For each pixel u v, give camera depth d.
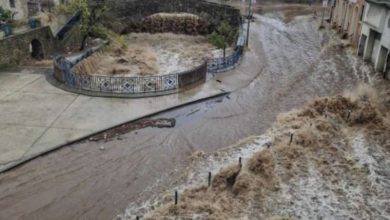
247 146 17.83
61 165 16.11
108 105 21.95
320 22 49.28
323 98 22.25
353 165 16.20
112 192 14.47
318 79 27.70
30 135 18.28
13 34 28.22
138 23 45.16
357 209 13.62
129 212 13.38
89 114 20.72
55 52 32.59
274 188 14.57
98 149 17.44
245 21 47.78
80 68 27.59
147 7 44.88
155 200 13.97
